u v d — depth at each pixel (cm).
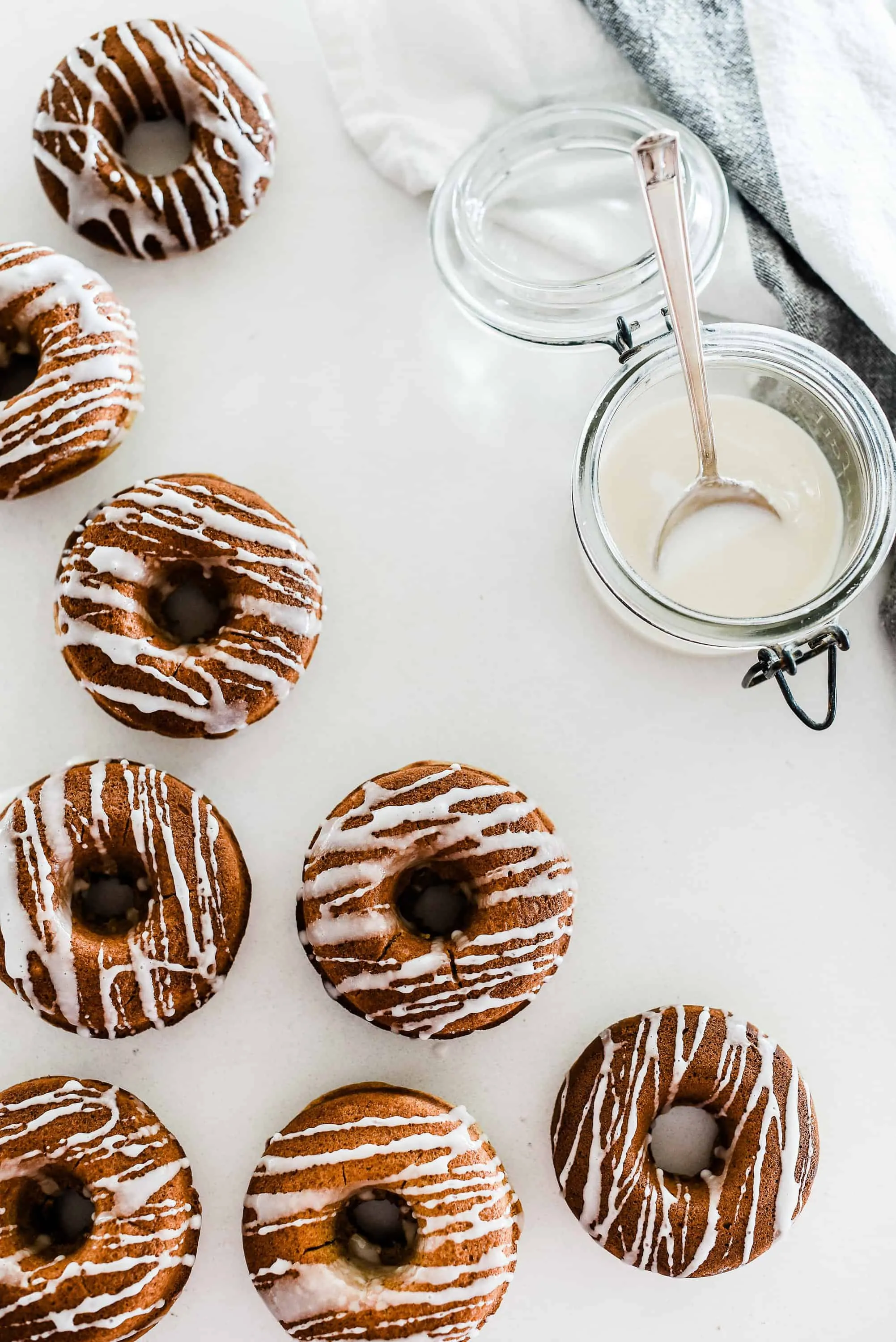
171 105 66
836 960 65
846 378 60
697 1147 64
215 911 63
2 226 67
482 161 64
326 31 67
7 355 66
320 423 66
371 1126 62
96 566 63
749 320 66
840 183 64
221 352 67
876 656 65
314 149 67
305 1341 61
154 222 66
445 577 66
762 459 62
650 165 54
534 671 65
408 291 67
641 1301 64
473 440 66
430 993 62
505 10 65
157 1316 62
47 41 68
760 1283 64
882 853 65
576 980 64
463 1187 62
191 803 63
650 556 62
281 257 67
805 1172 63
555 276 66
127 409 65
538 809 64
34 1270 61
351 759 65
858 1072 65
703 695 65
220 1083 64
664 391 63
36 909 62
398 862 63
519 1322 63
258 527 64
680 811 65
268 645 63
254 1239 62
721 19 65
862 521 60
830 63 65
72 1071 64
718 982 65
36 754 65
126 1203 62
